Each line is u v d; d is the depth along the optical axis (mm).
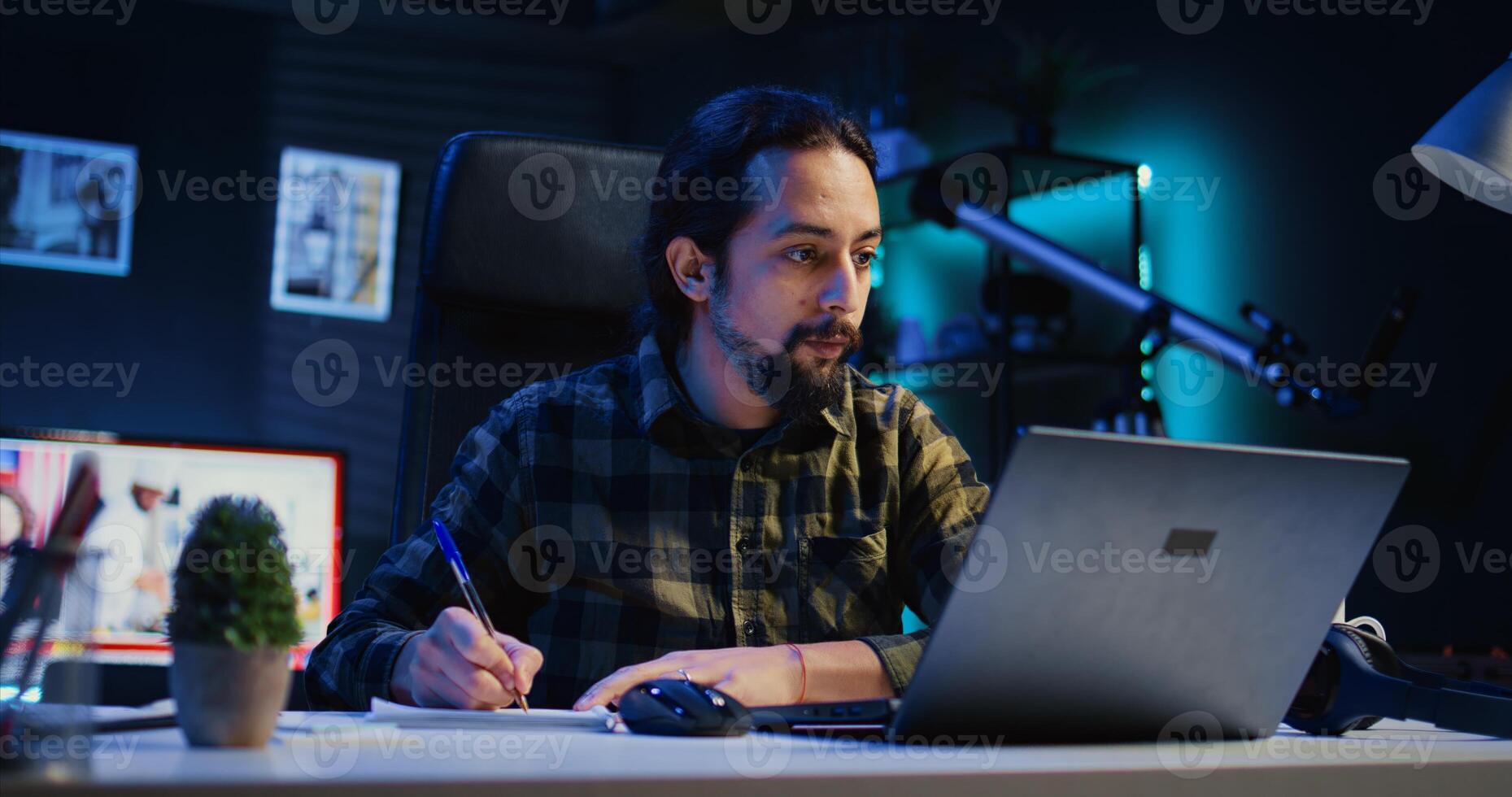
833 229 1181
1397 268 2525
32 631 572
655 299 1315
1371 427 2582
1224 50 2928
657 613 1225
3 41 3752
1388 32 2555
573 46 4273
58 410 3777
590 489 1258
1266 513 747
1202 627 768
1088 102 3295
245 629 629
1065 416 3221
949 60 3555
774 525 1245
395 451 4117
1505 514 2293
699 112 1308
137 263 3871
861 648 1016
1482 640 2318
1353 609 2580
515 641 945
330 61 4102
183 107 3934
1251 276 2850
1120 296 2646
